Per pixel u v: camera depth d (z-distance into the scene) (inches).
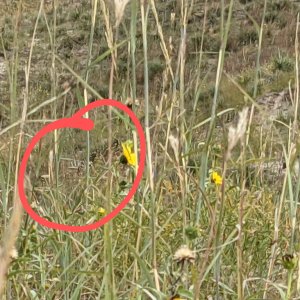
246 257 85.2
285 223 93.2
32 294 66.5
